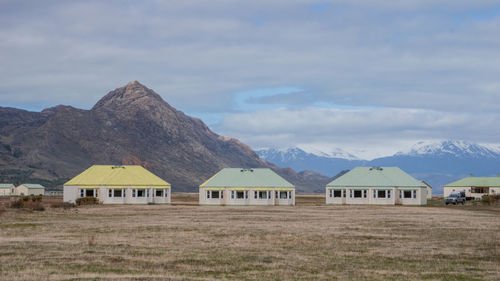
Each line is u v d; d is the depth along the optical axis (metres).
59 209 82.19
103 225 53.56
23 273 27.12
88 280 25.30
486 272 29.56
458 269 30.41
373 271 29.55
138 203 110.69
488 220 63.09
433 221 61.16
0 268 28.56
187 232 47.28
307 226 53.84
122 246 37.72
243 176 109.56
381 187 110.81
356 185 112.00
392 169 115.12
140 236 44.00
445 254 35.62
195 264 30.97
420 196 110.25
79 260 31.47
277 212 78.12
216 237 43.66
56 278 25.73
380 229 51.19
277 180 109.62
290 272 28.94
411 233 47.75
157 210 82.38
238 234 45.94
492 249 38.06
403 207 97.88
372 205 108.75
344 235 45.72
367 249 37.75
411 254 35.56
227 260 32.41
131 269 28.97
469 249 38.00
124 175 112.69
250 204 106.62
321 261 32.66
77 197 109.12
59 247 36.72
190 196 184.75
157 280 25.59
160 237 43.38
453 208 94.88
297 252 36.12
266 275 28.09
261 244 39.75
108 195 109.62
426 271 29.78
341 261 32.75
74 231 47.69
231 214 72.94
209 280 26.16
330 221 60.53
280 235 45.38
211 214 72.75
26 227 51.22
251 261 32.22
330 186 113.44
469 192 154.00
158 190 112.88
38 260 31.34
